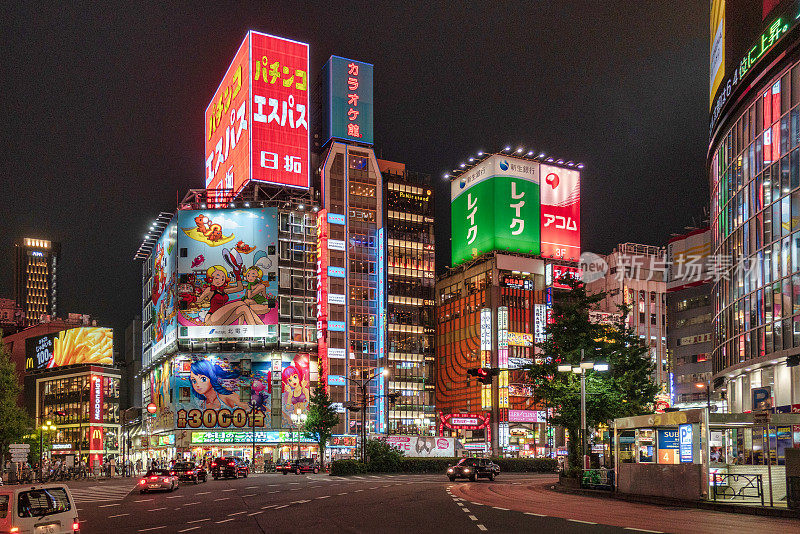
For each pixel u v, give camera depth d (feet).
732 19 200.34
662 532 61.98
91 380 482.69
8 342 607.37
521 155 497.46
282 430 384.88
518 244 484.33
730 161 206.80
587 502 101.19
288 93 431.43
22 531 46.75
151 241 467.11
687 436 98.27
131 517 85.87
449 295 511.81
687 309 429.79
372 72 479.00
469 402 474.08
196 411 381.40
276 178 420.36
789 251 171.12
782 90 176.55
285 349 394.73
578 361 154.61
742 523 70.33
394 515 80.84
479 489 135.64
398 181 489.67
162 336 416.46
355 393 428.97
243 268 396.98
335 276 440.04
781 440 129.90
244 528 69.05
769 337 178.81
